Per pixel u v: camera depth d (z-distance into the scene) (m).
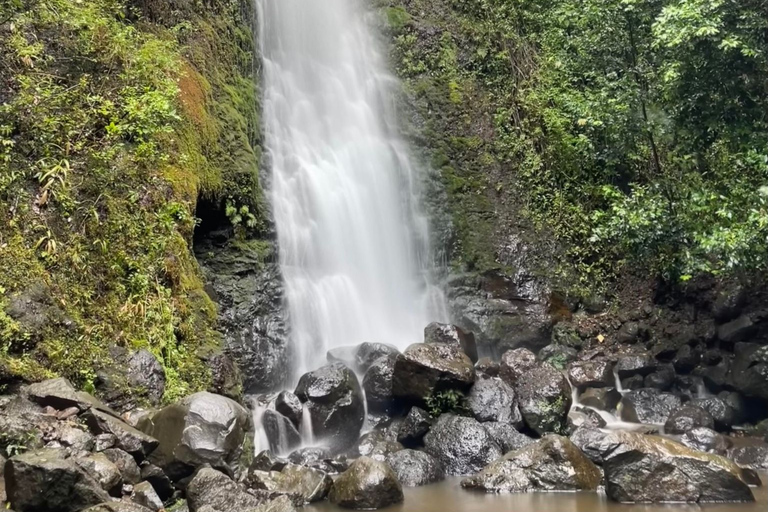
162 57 10.95
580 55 14.27
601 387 12.62
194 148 11.21
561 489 8.16
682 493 7.61
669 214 11.81
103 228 9.09
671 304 14.20
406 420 10.05
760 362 11.15
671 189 12.47
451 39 18.14
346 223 14.44
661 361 13.46
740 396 11.40
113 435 6.79
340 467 9.02
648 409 11.94
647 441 7.99
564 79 17.17
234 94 13.26
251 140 13.49
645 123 12.64
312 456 9.14
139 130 9.73
